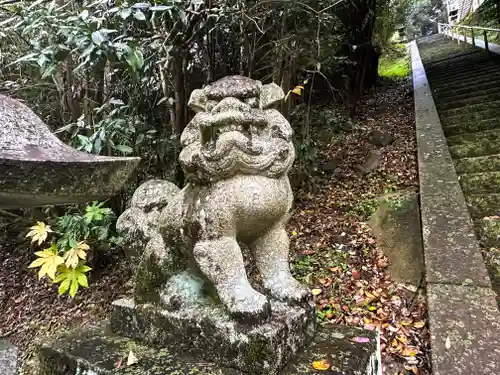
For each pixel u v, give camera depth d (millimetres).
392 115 6234
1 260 3951
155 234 1583
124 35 2014
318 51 3438
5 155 783
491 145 3752
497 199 2975
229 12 2436
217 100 1358
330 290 2654
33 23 1984
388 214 3250
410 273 2607
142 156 3166
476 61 7758
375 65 8672
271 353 1162
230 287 1286
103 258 3357
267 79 3617
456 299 1963
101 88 3242
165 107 3342
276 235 1447
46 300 3346
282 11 3074
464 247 2326
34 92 3674
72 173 838
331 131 5406
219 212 1290
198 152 1330
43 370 1504
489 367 1562
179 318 1369
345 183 4242
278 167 1329
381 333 2234
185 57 2855
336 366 1234
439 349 1703
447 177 3197
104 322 1768
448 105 5340
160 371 1235
